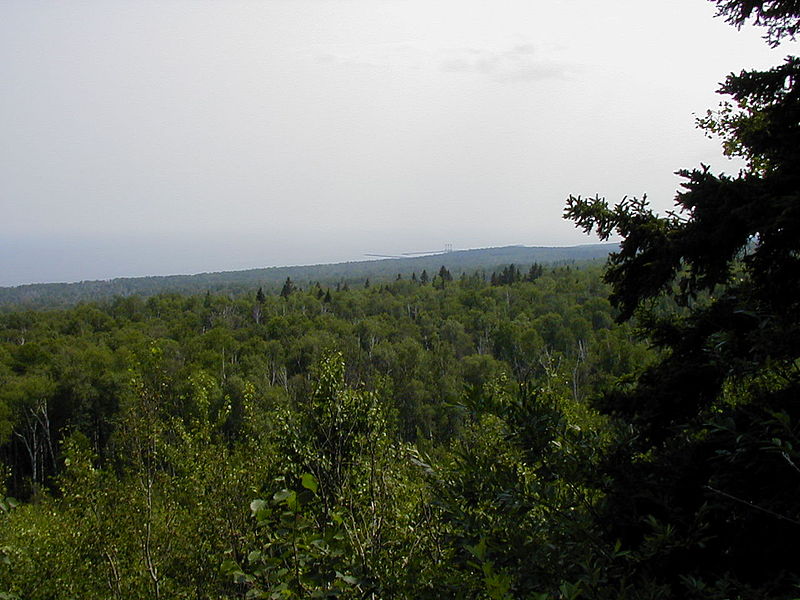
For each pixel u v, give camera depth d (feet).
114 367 153.89
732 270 16.06
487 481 11.44
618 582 10.94
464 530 11.18
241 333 232.12
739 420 12.87
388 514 20.77
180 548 31.78
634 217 16.48
